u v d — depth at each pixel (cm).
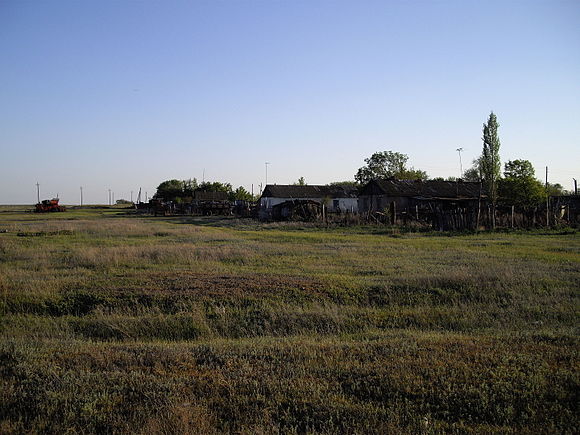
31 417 555
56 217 6638
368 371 635
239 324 984
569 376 596
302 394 576
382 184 5431
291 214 4928
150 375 643
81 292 1188
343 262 1705
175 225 4347
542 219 3325
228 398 578
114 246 2394
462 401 552
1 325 998
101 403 572
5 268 1627
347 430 498
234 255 1891
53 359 718
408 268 1523
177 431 499
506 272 1334
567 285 1232
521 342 757
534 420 512
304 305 1091
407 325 981
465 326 943
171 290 1196
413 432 489
